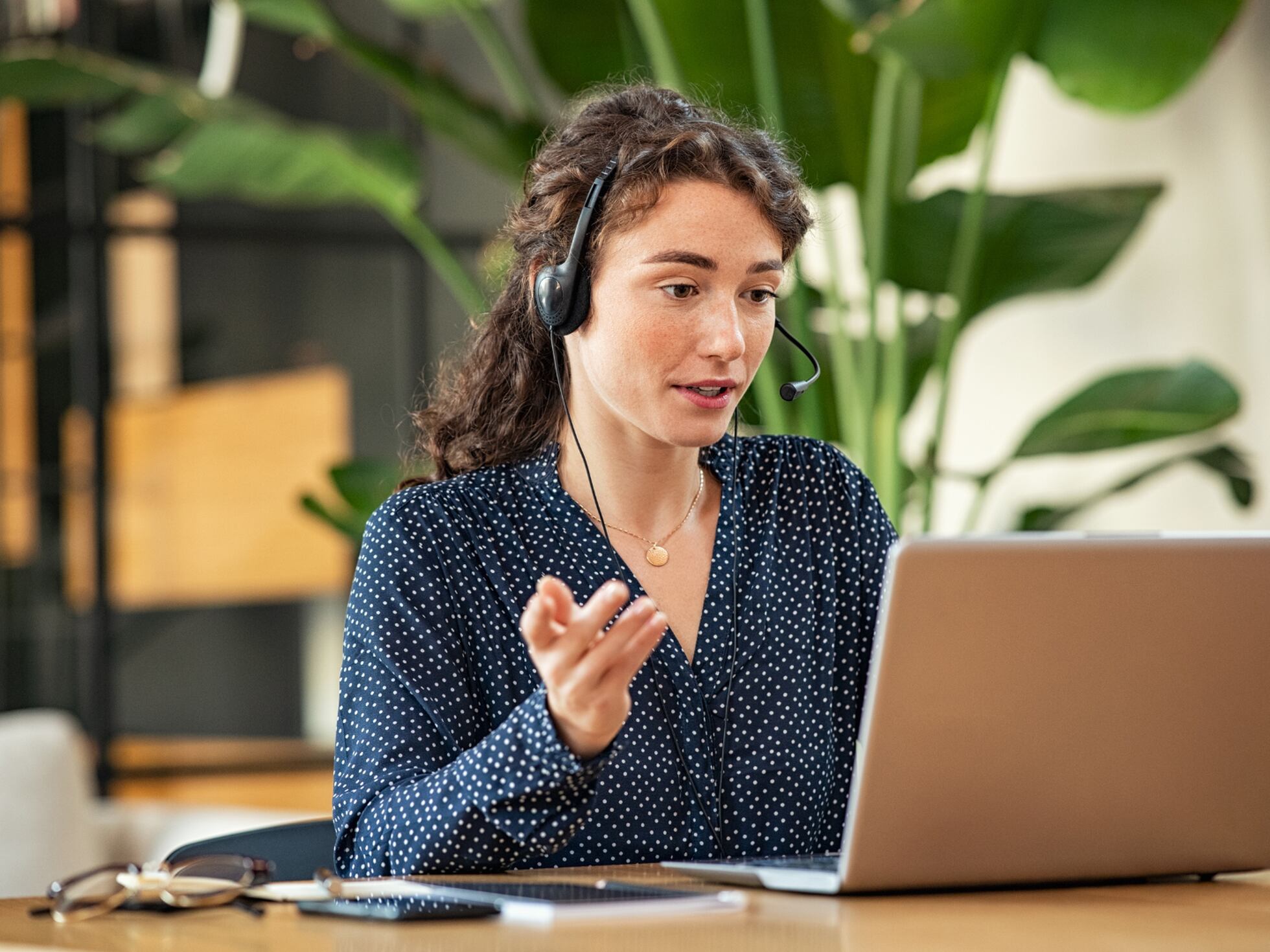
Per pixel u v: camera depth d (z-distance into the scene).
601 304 1.59
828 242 3.80
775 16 3.62
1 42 6.19
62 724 3.80
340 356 6.33
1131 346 4.58
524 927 1.08
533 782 1.29
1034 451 3.83
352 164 4.30
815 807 1.70
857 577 1.84
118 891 1.20
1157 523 4.54
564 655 1.21
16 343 6.05
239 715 6.13
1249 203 4.28
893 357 3.72
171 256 6.18
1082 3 3.35
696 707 1.65
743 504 1.80
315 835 1.74
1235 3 3.31
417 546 1.65
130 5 6.20
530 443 1.82
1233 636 1.24
